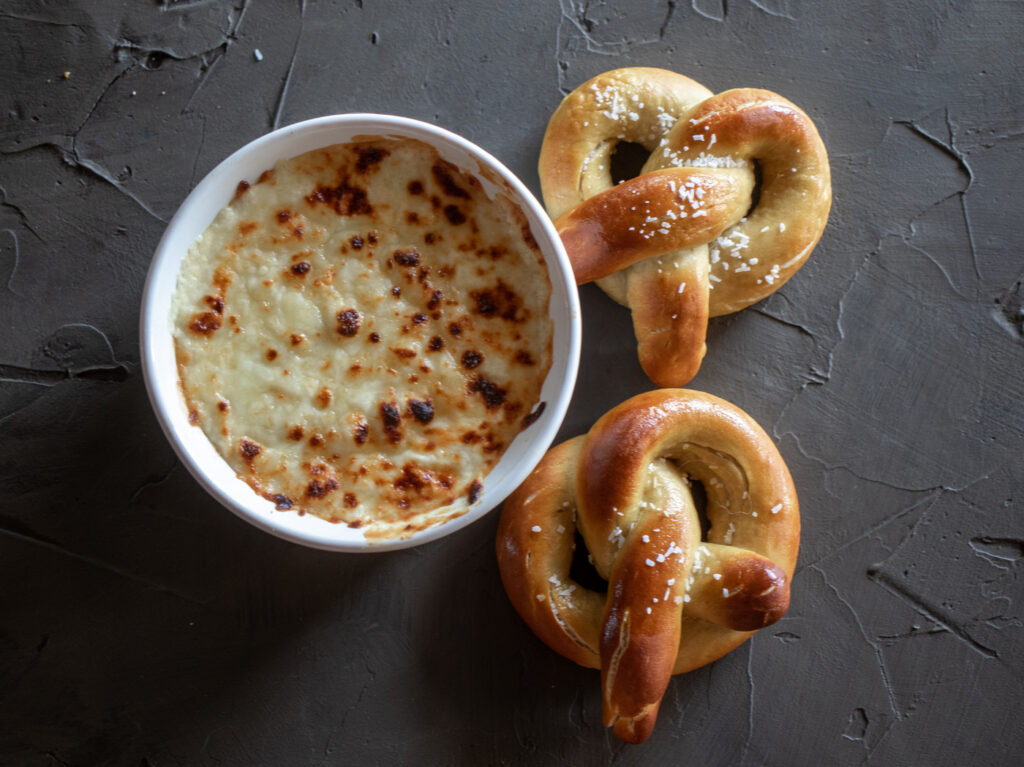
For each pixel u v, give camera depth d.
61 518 0.34
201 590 0.34
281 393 0.30
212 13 0.35
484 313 0.31
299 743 0.34
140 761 0.34
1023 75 0.36
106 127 0.35
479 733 0.34
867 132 0.36
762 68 0.36
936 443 0.36
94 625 0.34
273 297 0.30
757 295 0.34
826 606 0.35
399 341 0.31
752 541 0.33
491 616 0.35
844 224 0.36
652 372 0.33
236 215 0.30
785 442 0.36
